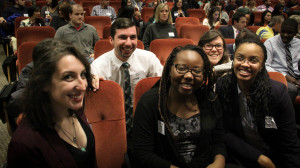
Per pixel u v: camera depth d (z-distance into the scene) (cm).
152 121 124
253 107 139
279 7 522
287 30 256
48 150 87
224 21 551
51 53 85
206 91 128
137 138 125
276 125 141
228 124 149
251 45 132
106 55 189
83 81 91
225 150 133
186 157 125
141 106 125
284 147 141
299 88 245
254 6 766
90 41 358
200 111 127
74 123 105
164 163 119
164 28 385
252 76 135
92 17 478
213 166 123
